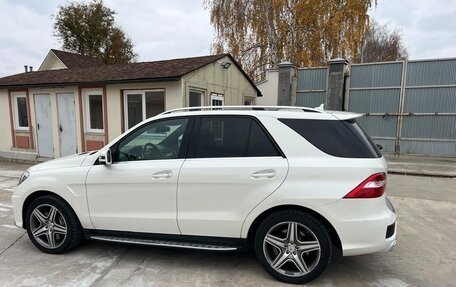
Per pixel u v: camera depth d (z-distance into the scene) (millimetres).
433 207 5922
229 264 3656
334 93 12562
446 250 4059
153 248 4113
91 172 3699
